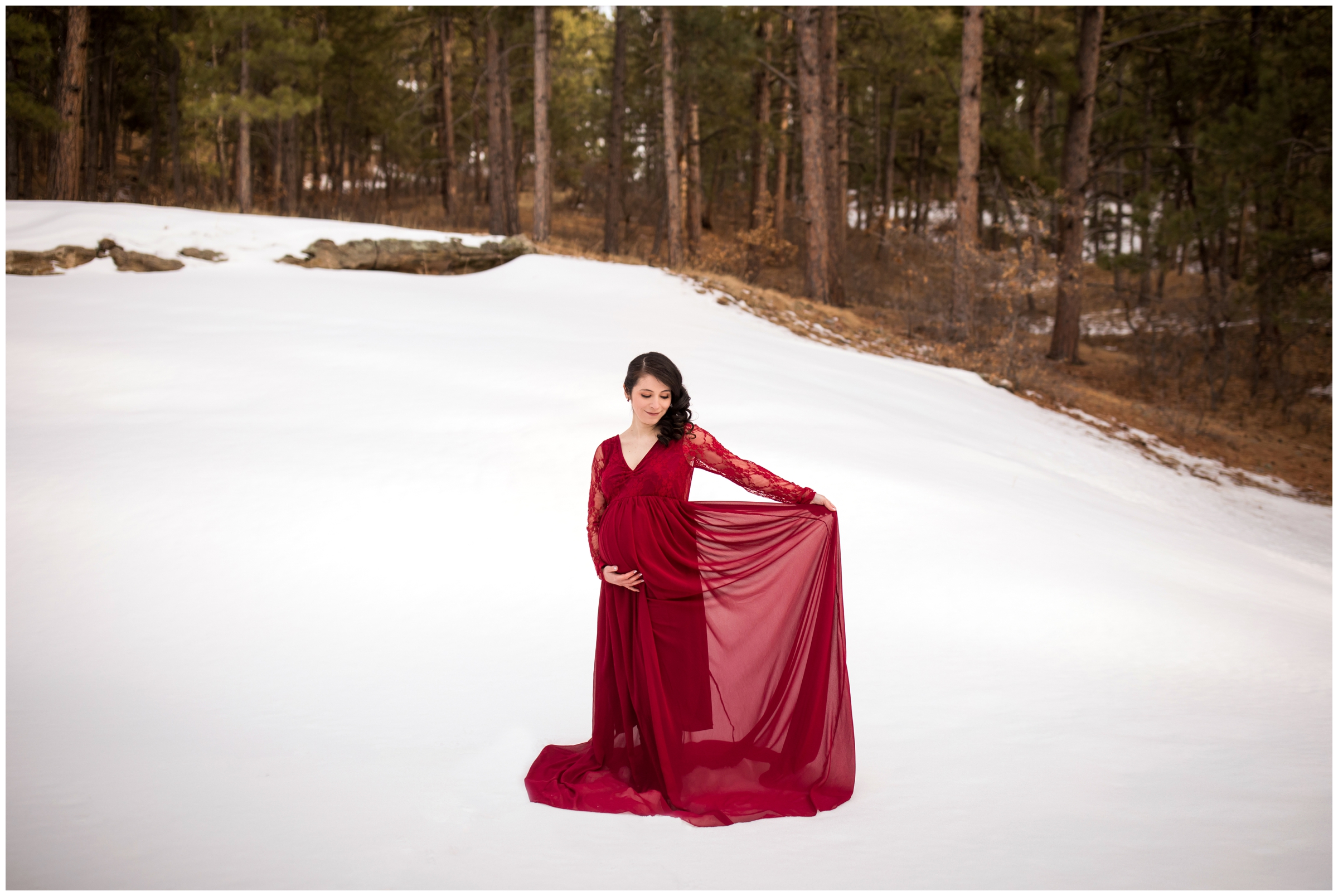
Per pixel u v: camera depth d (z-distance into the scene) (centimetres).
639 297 1764
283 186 3388
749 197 4847
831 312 2220
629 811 325
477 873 268
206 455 748
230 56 2503
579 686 447
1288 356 2456
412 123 3997
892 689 450
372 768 352
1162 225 2312
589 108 3647
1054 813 320
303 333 1160
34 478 682
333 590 555
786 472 765
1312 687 465
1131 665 486
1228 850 288
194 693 429
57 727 384
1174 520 1062
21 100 1969
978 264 2089
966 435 1195
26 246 1449
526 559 605
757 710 351
